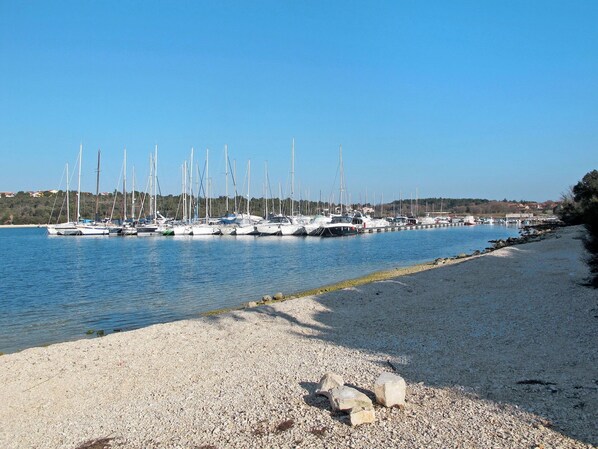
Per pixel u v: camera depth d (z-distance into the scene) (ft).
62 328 63.36
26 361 40.06
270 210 379.35
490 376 31.60
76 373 37.11
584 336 39.73
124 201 302.66
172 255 176.24
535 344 38.60
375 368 35.01
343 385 30.17
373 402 27.91
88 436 26.86
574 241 116.98
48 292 95.25
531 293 59.67
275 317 54.29
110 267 138.72
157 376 36.24
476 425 24.17
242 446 23.99
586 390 27.78
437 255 168.96
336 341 43.80
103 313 72.90
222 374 35.94
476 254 145.18
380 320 51.19
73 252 193.57
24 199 511.40
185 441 25.23
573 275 69.97
